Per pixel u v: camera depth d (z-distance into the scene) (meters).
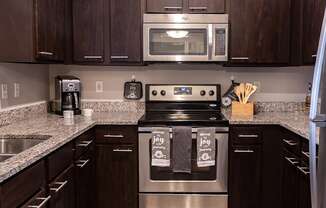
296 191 2.45
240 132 2.93
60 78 3.24
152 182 2.97
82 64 3.28
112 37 3.23
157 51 3.17
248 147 2.94
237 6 3.19
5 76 2.61
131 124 2.93
